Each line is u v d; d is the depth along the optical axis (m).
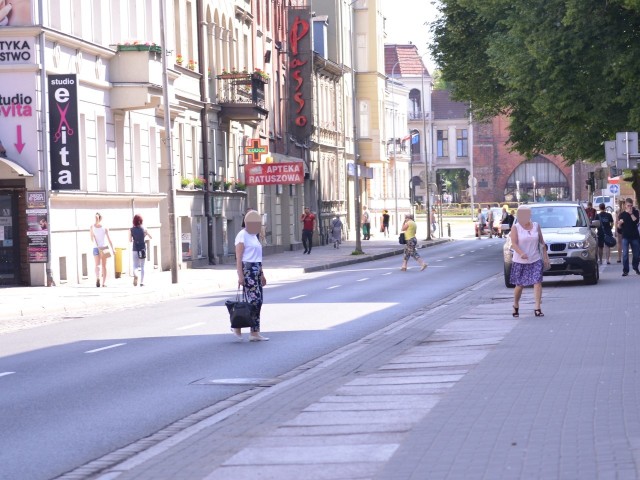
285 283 59.66
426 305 41.84
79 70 59.75
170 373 24.66
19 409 20.08
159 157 73.44
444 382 20.81
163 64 57.56
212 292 55.91
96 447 16.52
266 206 99.56
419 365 23.84
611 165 51.50
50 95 55.91
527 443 14.45
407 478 12.83
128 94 63.84
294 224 110.25
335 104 131.50
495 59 67.12
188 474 13.72
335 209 130.25
